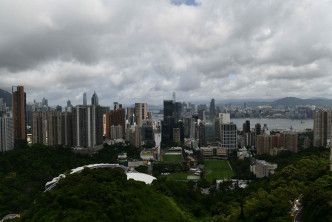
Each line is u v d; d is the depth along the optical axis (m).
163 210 190.88
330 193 150.62
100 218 149.00
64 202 154.50
